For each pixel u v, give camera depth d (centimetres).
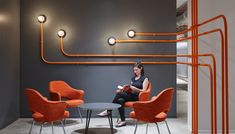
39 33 633
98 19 633
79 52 634
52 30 632
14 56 597
